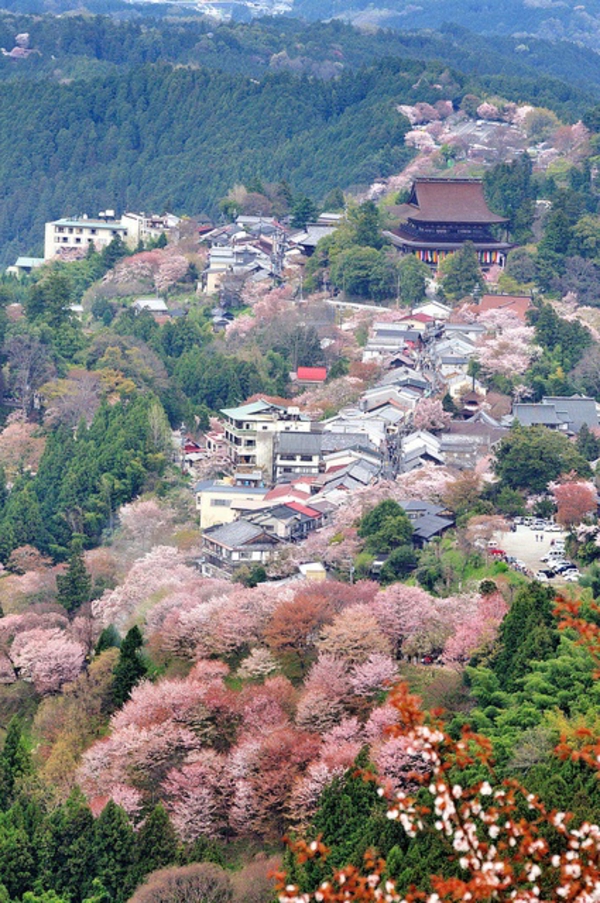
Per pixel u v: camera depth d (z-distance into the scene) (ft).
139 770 591.78
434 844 447.01
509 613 639.35
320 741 586.86
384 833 480.23
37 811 560.20
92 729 644.27
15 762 611.88
